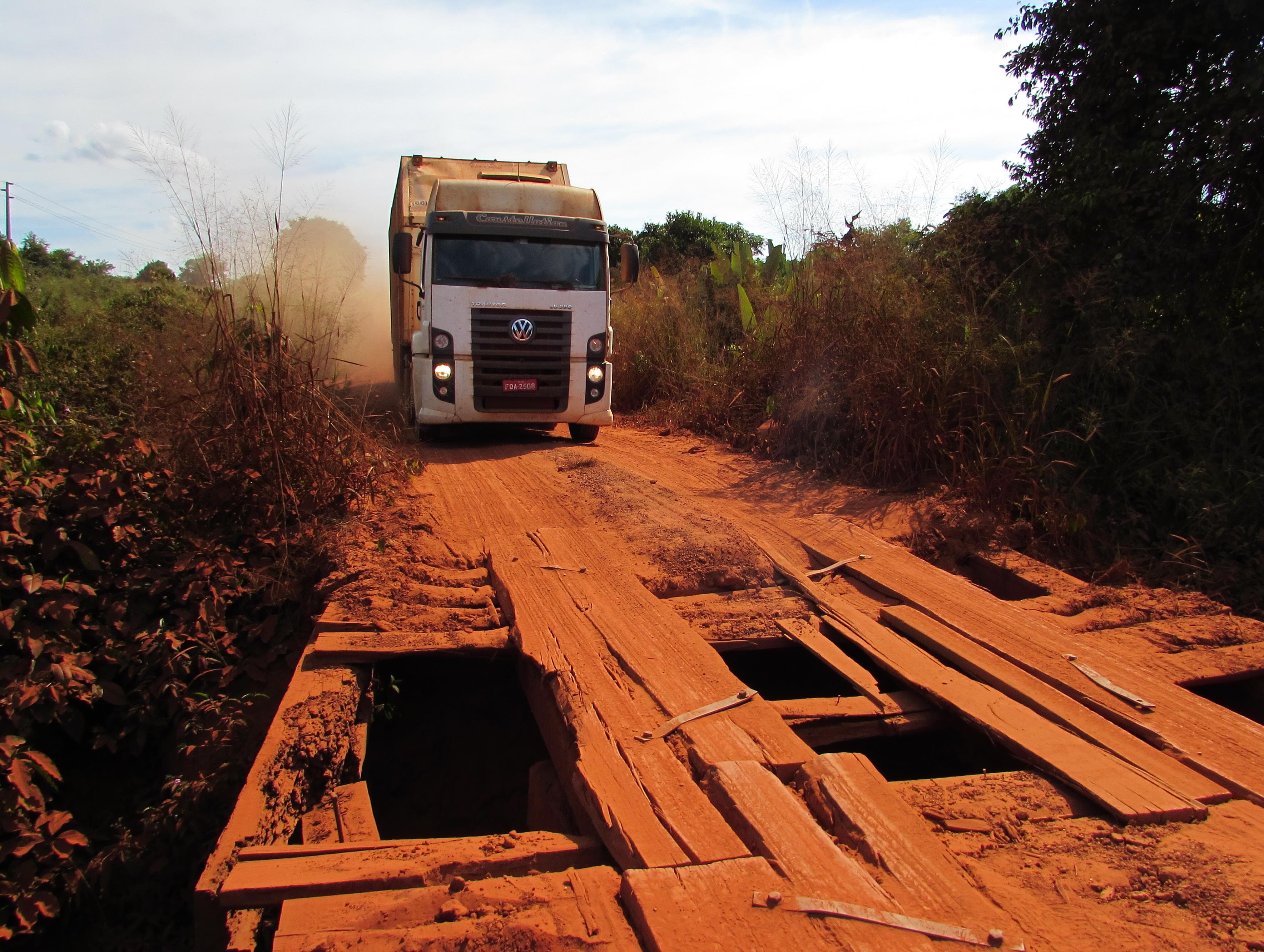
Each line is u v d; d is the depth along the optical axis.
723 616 4.62
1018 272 7.62
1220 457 6.19
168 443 6.25
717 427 10.77
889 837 2.64
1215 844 2.67
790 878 2.42
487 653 4.26
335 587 5.02
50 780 4.23
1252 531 5.62
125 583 5.12
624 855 2.61
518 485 7.95
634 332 14.68
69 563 5.16
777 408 9.46
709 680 3.74
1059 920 2.31
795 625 4.52
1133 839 2.72
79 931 3.88
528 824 3.70
